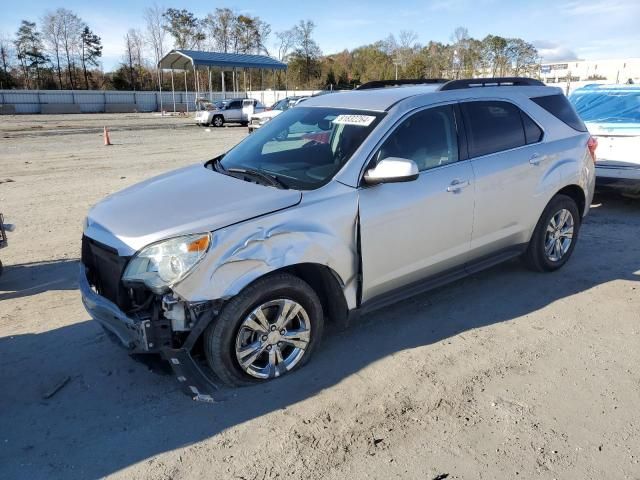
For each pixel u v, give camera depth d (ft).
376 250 12.35
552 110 17.02
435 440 9.59
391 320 14.39
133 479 8.78
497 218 15.06
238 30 265.75
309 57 258.78
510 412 10.36
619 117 25.25
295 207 11.20
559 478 8.64
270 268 10.64
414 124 13.32
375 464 9.02
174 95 185.68
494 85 15.88
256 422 10.16
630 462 9.00
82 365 12.29
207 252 10.04
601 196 29.76
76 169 42.83
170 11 253.65
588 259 19.08
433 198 13.20
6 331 14.01
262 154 13.88
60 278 17.92
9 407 10.75
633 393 10.94
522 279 17.16
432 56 246.68
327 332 13.73
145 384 11.50
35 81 251.19
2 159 49.49
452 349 12.80
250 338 11.09
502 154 15.02
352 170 12.09
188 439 9.72
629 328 13.83
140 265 10.17
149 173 40.65
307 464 9.05
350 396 10.94
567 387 11.18
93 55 262.06
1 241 17.70
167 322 10.18
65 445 9.61
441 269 14.14
